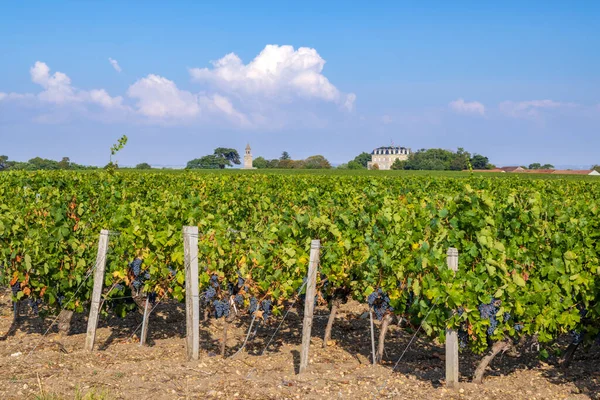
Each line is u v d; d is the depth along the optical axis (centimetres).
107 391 609
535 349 824
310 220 839
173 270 828
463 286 644
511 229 737
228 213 1091
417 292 670
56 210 827
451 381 645
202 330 905
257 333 905
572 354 747
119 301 860
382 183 2048
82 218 980
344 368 724
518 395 632
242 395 614
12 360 722
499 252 668
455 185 1905
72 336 859
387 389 640
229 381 655
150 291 829
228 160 15038
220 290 781
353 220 905
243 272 761
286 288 781
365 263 759
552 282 705
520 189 1802
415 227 781
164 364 718
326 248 792
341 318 1004
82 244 842
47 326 913
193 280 734
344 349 832
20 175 2125
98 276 781
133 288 845
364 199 1227
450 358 646
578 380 689
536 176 6188
